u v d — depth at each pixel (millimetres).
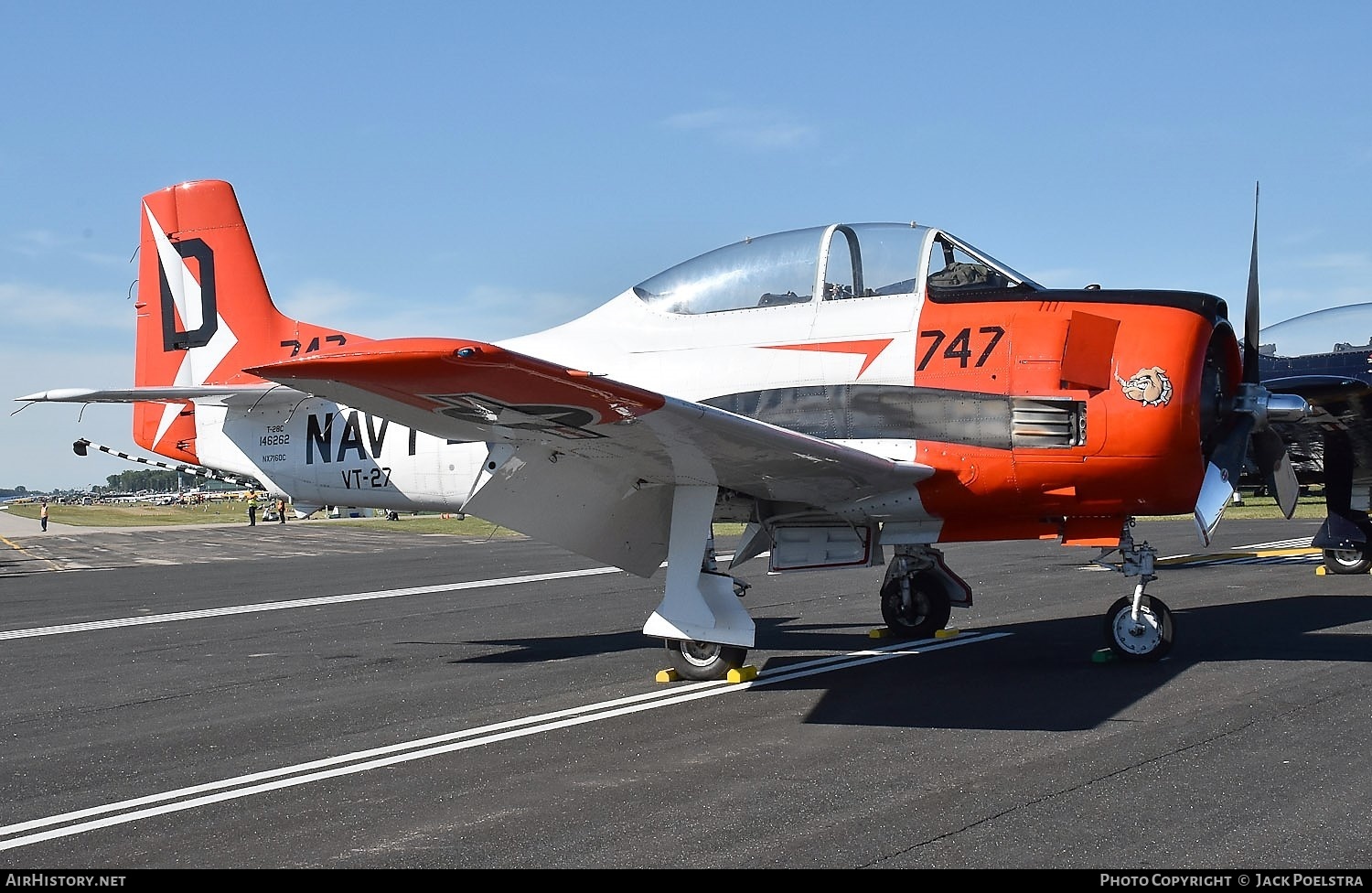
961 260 7070
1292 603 9195
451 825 3877
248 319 10180
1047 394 6457
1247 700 5410
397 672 7309
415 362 4457
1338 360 12219
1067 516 6781
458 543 26766
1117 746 4621
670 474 6387
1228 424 6953
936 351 6766
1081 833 3551
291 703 6340
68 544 35594
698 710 5707
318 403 9148
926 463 6691
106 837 3875
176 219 10469
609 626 9422
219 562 22203
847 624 8891
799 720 5359
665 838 3654
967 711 5418
